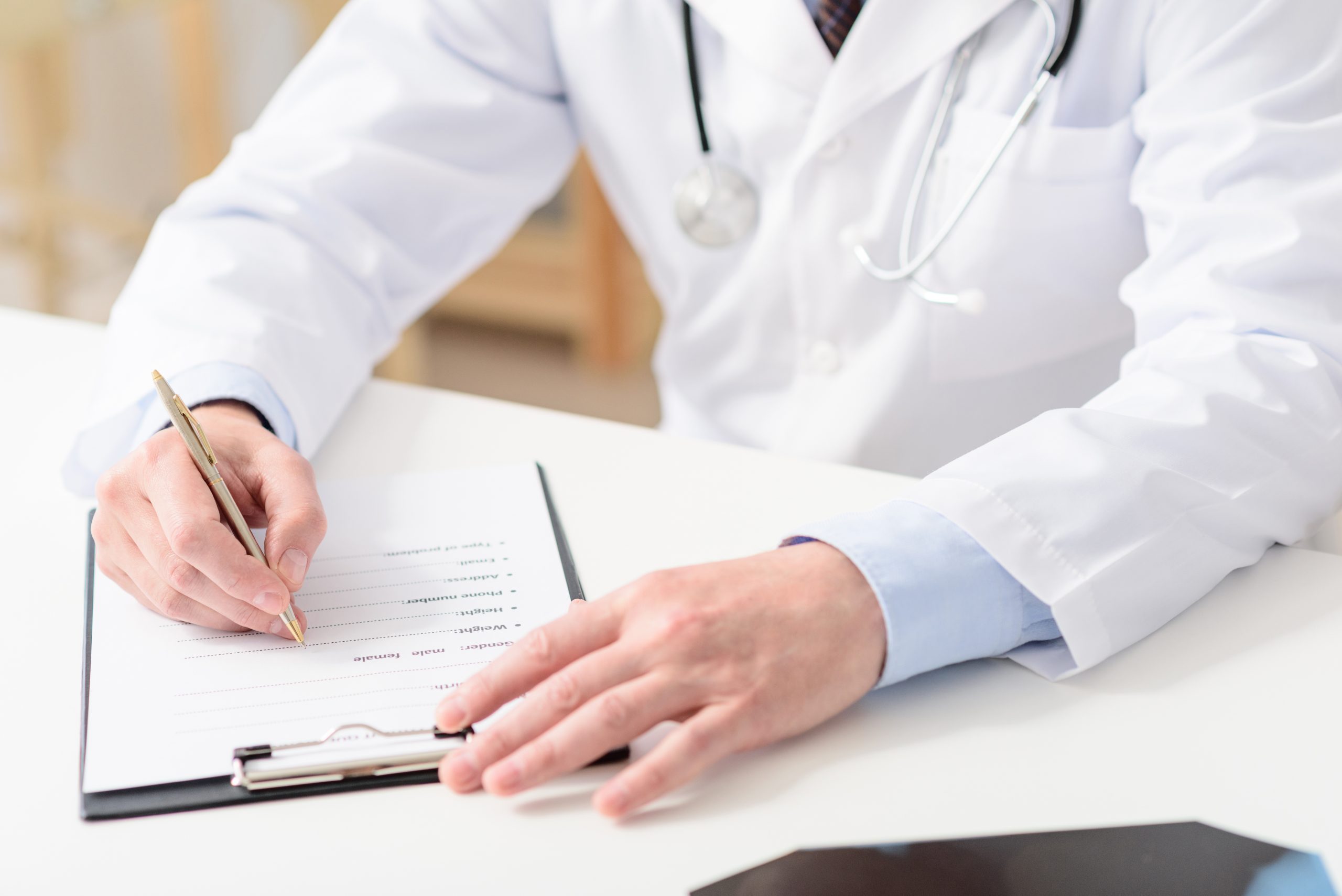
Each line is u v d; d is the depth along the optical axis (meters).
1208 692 0.56
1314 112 0.73
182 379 0.75
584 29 0.99
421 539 0.68
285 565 0.60
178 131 2.81
